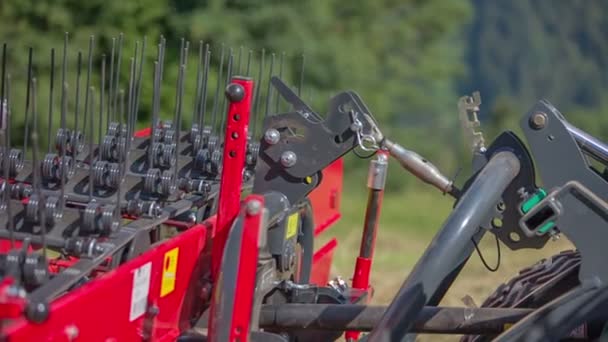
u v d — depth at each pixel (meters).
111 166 13.20
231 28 38.78
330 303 13.74
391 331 11.39
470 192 12.15
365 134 13.02
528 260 24.98
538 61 84.44
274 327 13.15
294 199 13.30
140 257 10.91
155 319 11.30
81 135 14.07
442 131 58.00
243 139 11.87
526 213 11.90
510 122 62.69
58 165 13.21
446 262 11.73
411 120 58.00
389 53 53.16
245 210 11.24
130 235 11.81
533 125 12.25
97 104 26.38
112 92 15.08
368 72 50.75
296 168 13.18
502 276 23.81
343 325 13.01
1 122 12.17
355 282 15.67
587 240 11.66
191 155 14.92
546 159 12.23
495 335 12.74
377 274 26.09
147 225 12.30
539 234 11.94
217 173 14.62
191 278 12.13
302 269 15.13
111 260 11.66
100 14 35.56
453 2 54.97
